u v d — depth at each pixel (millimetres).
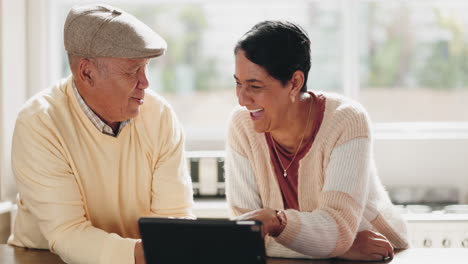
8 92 3238
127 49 1690
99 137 1837
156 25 3637
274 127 1746
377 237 1755
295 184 1879
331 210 1672
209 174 3186
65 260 1723
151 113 1906
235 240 1344
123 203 1892
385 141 3387
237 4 3584
